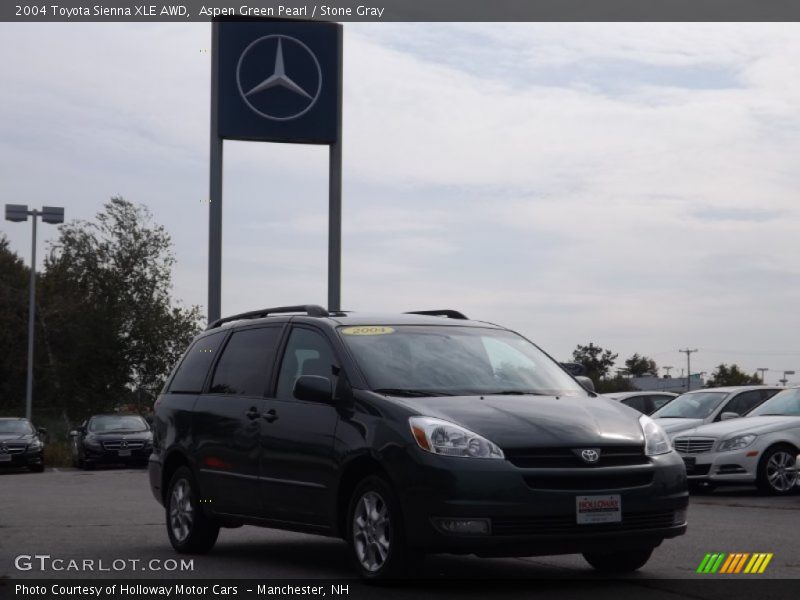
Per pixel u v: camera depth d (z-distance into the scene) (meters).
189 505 10.38
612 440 7.88
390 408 8.09
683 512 8.14
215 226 24.66
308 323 9.43
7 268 76.38
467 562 9.48
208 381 10.47
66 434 57.44
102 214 59.25
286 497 8.95
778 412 18.53
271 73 24.83
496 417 7.87
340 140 25.22
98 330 55.44
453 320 9.73
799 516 13.55
